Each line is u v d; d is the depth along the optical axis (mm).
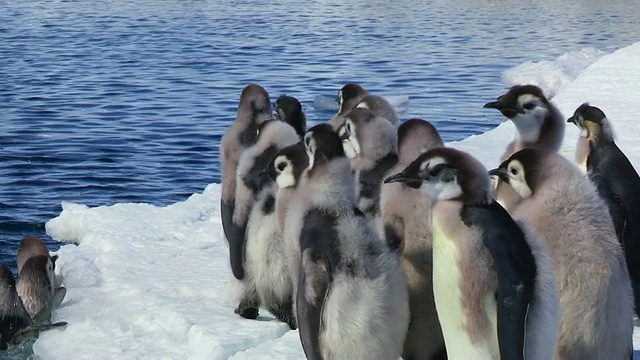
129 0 76062
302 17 64875
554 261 8445
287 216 9516
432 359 9664
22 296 12461
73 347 11438
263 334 11172
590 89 24938
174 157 25125
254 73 40875
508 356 7500
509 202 9531
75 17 64312
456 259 7906
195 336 11117
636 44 31938
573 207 8469
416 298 9461
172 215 16312
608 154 11469
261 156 11438
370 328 8719
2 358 11758
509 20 61625
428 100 33906
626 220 10984
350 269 8734
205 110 31969
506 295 7594
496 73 39812
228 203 12516
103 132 28188
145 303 12328
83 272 13578
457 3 73750
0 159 24594
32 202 20641
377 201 10477
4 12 66625
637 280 10977
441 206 8070
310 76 39906
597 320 8438
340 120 13484
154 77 39625
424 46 48906
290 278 11281
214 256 14203
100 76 39719
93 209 17000
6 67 41969
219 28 58750
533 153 8695
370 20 62656
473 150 19688
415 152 10141
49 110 31734
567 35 53188
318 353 8883
